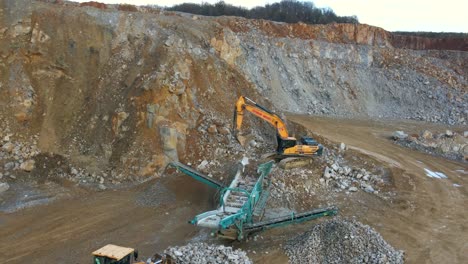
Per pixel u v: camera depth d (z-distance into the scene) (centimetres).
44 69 2338
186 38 2812
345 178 2277
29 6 2494
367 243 1520
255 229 1602
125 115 2228
